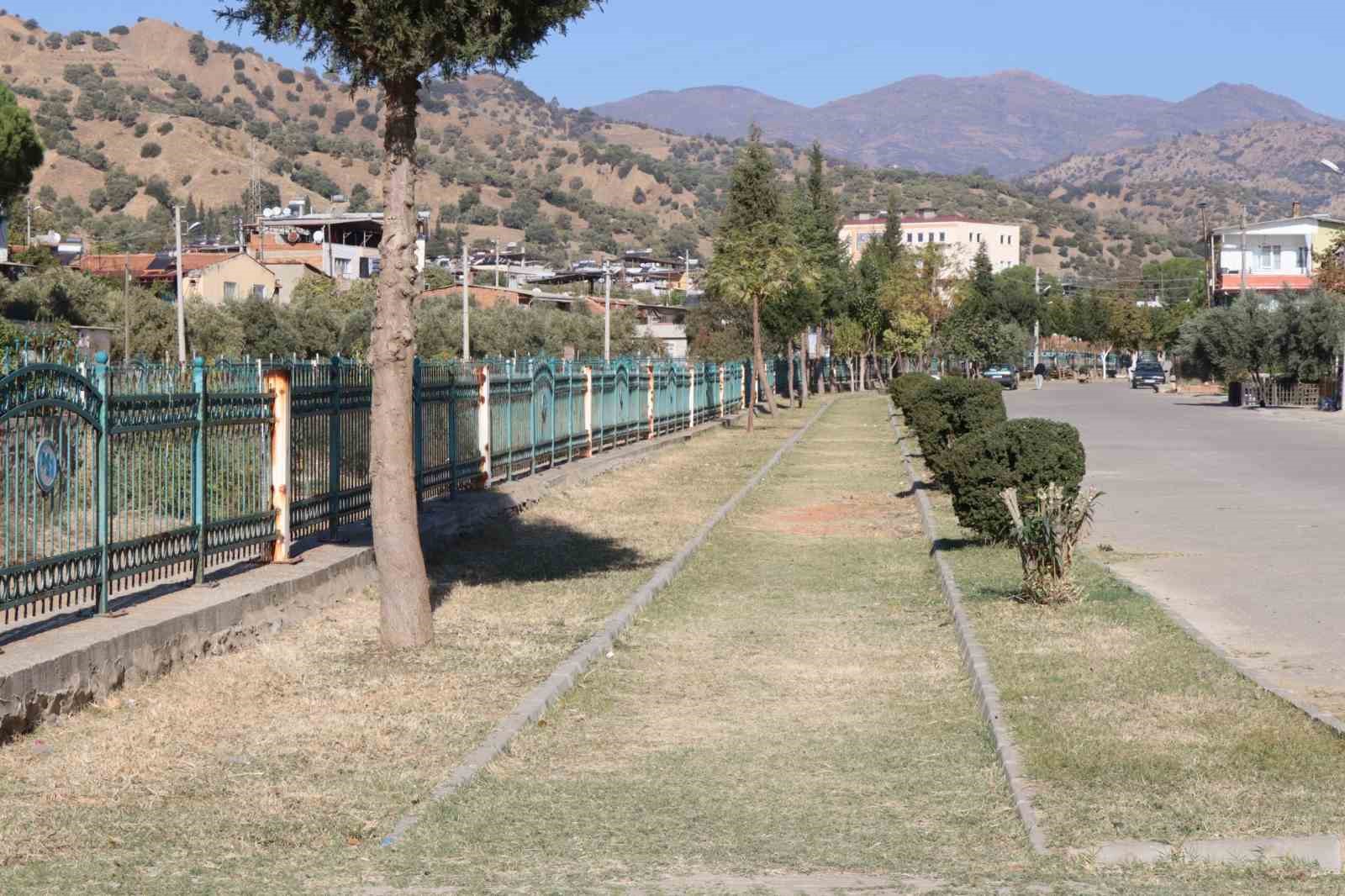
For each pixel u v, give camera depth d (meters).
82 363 9.70
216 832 6.48
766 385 53.44
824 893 5.64
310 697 9.13
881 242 107.25
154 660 9.26
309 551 13.16
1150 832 6.26
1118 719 8.30
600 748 8.23
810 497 23.47
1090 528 16.33
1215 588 13.34
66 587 9.20
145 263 76.56
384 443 10.77
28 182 53.09
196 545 11.04
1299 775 7.06
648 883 5.81
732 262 53.44
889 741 8.34
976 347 86.06
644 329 94.25
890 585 14.41
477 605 12.64
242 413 11.89
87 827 6.50
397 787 7.20
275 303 64.50
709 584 14.53
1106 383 103.00
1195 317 62.00
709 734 8.59
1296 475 25.31
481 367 20.11
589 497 22.30
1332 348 55.38
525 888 5.74
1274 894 5.46
